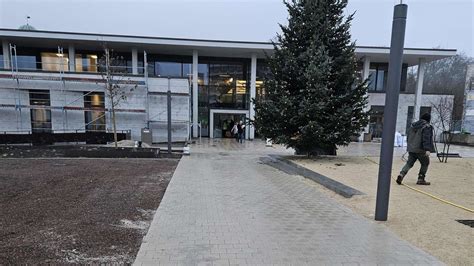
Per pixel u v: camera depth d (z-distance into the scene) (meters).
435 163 11.17
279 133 11.84
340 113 10.91
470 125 27.00
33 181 7.73
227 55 26.38
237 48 23.86
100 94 20.78
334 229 4.54
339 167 9.78
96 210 5.42
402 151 17.91
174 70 26.44
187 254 3.66
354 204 5.85
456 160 12.17
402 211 5.30
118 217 5.05
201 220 4.93
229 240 4.11
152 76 21.50
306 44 11.78
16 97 19.89
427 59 27.03
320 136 10.97
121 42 22.72
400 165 10.46
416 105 26.53
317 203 6.01
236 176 8.87
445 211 5.29
